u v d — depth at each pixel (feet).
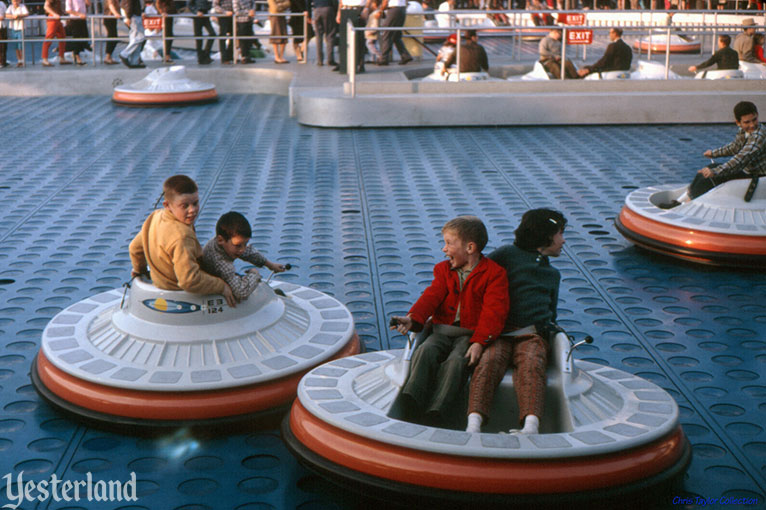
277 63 49.96
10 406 12.23
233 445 11.09
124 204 24.08
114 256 19.44
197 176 27.58
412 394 10.10
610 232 21.33
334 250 19.79
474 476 8.79
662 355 14.11
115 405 11.21
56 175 27.76
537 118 37.55
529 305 10.80
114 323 12.50
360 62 44.80
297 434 10.07
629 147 32.53
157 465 10.66
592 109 37.63
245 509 9.76
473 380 10.09
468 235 10.64
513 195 25.07
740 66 44.29
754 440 11.30
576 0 65.72
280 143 33.47
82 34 50.96
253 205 23.94
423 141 34.01
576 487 8.80
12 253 19.61
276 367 11.62
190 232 11.77
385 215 22.85
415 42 51.62
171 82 43.52
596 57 53.11
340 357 12.34
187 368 11.56
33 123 38.04
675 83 39.04
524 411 9.78
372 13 46.62
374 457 9.16
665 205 20.21
